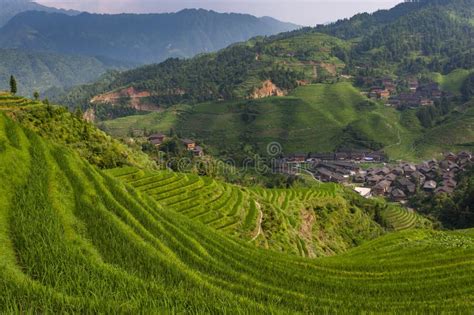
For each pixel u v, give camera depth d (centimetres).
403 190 18175
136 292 2484
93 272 2584
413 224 13238
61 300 2098
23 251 2588
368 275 4325
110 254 3086
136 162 10569
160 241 3753
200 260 3712
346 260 5141
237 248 4688
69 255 2702
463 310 3164
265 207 8412
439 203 15112
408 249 5572
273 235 7375
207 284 3081
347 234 10938
